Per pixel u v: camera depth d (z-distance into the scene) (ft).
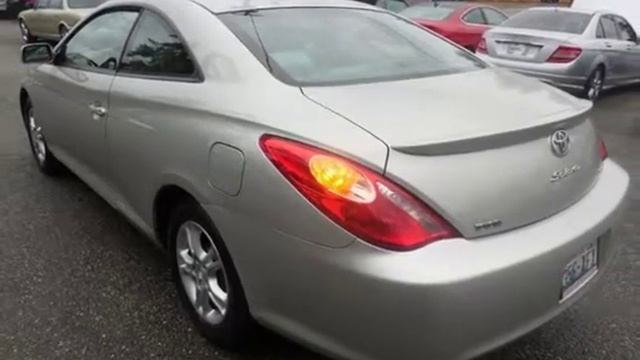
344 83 8.79
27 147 19.90
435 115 7.82
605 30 31.65
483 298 6.97
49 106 14.79
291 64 9.03
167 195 9.97
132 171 10.82
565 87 29.37
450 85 9.16
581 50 29.09
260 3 10.44
